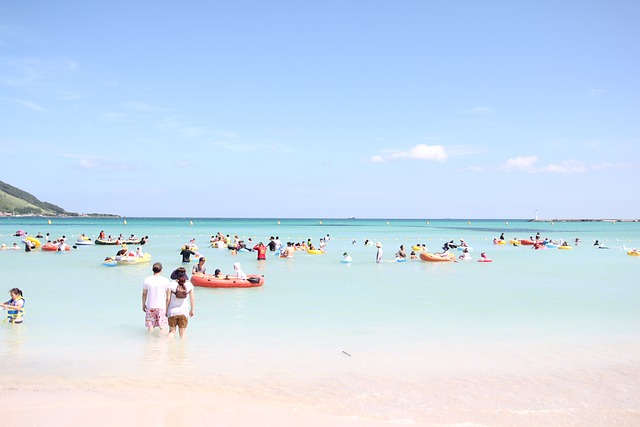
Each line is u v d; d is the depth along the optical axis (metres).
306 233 78.88
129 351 9.59
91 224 120.06
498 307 14.48
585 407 7.16
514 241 51.91
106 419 6.44
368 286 18.75
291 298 15.83
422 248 34.66
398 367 8.84
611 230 112.12
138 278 20.34
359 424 6.45
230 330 11.38
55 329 11.23
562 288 18.61
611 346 10.30
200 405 6.98
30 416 6.49
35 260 28.23
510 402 7.30
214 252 37.09
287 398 7.32
